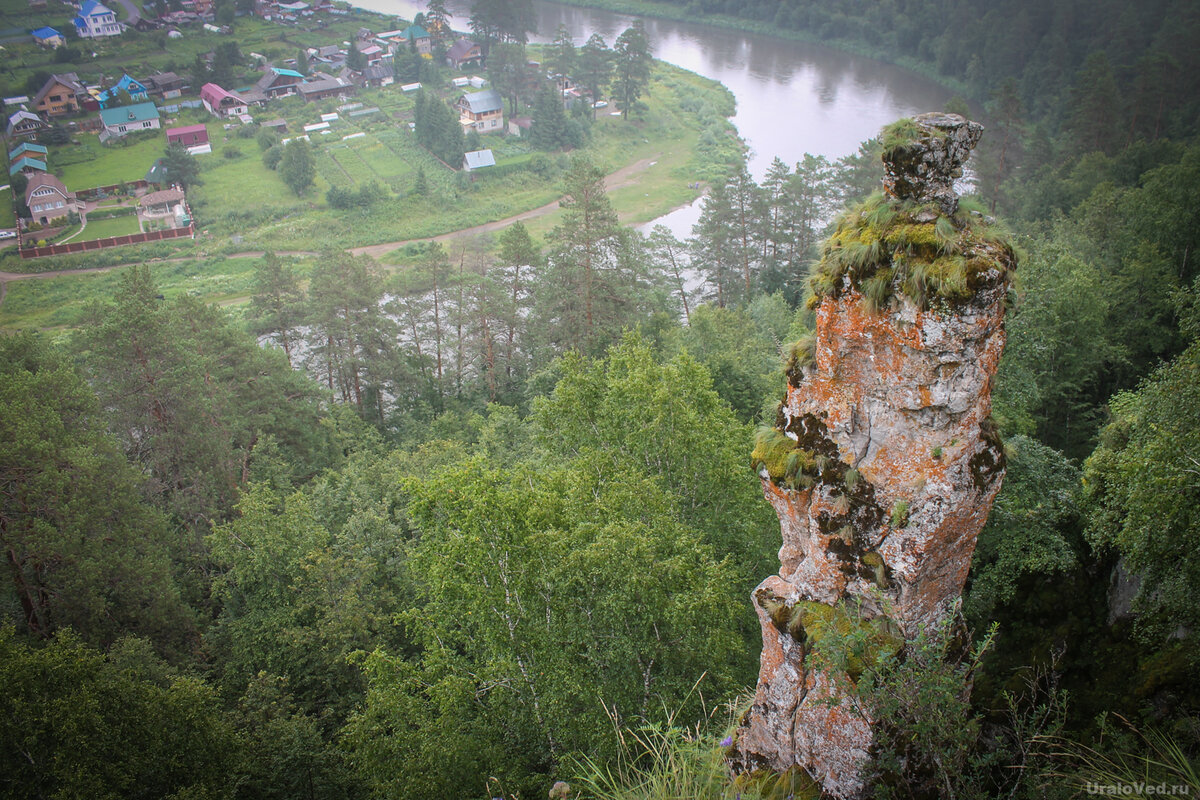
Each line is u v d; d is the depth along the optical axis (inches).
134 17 6619.1
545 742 594.6
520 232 2021.4
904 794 362.0
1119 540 523.8
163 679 802.8
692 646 561.3
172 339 1311.5
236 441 1489.9
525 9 5713.6
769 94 4751.5
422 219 3698.3
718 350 1365.7
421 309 2101.4
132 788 575.8
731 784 399.2
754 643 687.7
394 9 7539.4
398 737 593.3
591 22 6599.4
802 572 402.3
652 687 572.1
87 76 5561.0
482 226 3661.4
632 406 810.2
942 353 342.0
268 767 676.1
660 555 619.5
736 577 604.7
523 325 2021.4
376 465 1311.5
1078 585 633.6
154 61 5885.8
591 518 648.4
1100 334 1026.7
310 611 906.7
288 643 856.9
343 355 1974.7
